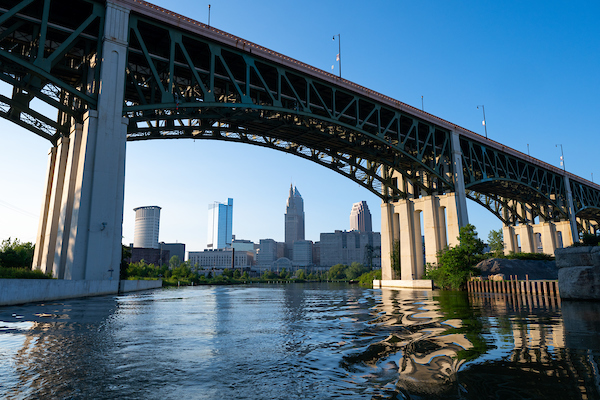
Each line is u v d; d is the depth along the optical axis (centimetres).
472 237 5122
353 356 895
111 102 3080
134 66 4116
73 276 2762
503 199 9144
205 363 816
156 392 621
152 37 3738
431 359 863
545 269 6056
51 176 3694
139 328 1310
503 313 1964
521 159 7269
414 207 6412
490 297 3531
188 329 1316
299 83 4869
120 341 1057
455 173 5900
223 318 1697
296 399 591
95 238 2855
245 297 3769
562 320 1633
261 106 3994
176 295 4116
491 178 6525
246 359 859
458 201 5803
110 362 813
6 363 789
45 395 599
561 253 3191
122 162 3077
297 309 2234
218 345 1020
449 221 5838
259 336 1177
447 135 6097
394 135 6197
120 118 3103
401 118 5809
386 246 6800
